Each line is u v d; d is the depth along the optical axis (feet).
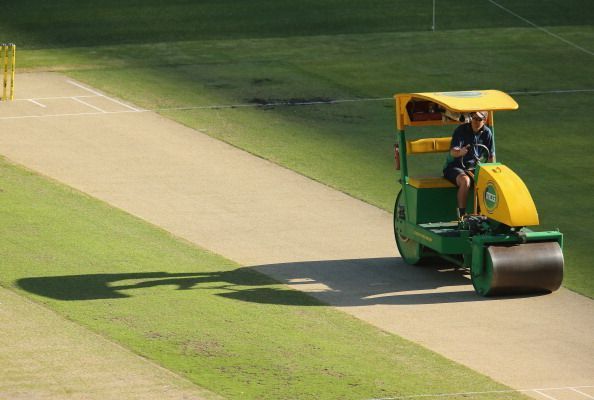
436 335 199.93
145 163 303.07
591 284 228.43
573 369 187.11
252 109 358.02
